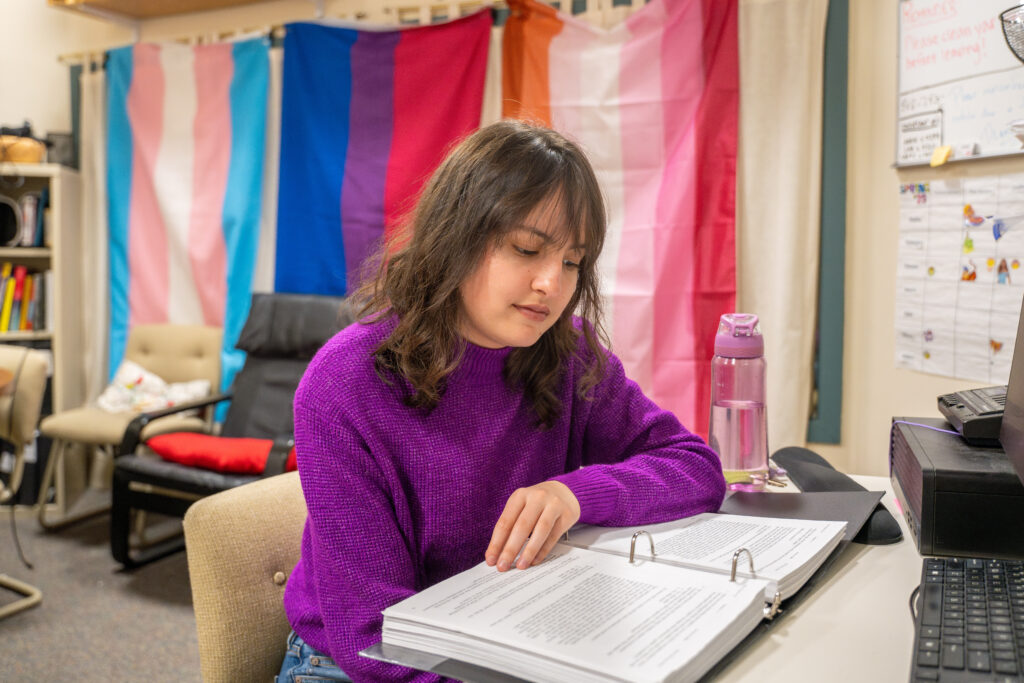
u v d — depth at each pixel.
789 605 0.79
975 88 2.08
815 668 0.67
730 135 2.66
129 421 3.03
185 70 3.43
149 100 3.49
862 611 0.79
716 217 2.69
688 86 2.70
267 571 1.04
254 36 3.32
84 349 3.70
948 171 2.18
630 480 0.97
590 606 0.70
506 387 0.99
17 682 2.10
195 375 3.38
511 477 1.00
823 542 0.89
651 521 0.98
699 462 1.07
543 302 0.83
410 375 0.88
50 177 3.58
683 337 2.74
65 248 3.53
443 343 0.88
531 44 2.90
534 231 0.81
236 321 3.38
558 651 0.61
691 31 2.68
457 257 0.84
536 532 0.82
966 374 2.14
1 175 3.47
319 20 3.16
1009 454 0.94
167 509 2.65
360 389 0.89
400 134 3.08
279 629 1.04
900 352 2.39
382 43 3.10
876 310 2.50
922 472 0.95
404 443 0.90
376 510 0.84
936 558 0.87
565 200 0.82
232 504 1.04
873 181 2.51
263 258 3.43
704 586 0.74
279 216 3.27
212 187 3.42
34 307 3.47
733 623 0.67
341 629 0.79
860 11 2.53
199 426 3.15
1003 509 0.92
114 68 3.54
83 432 3.02
